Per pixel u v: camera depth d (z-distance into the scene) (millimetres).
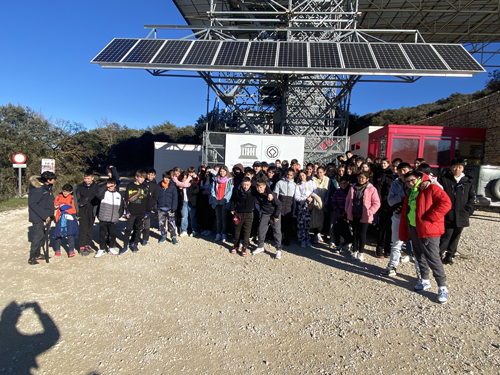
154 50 9406
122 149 38094
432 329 3168
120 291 4023
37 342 2926
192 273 4648
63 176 17359
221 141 9680
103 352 2779
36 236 4965
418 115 32531
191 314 3447
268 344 2906
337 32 10945
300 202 6082
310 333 3092
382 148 12961
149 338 2994
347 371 2533
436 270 3764
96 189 5516
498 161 11422
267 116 17875
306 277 4535
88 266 4949
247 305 3662
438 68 8055
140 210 5617
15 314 3430
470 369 2553
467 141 12219
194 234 6938
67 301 3738
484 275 4684
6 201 12078
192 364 2623
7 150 15656
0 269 4793
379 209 5410
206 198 7109
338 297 3891
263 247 5738
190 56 9016
